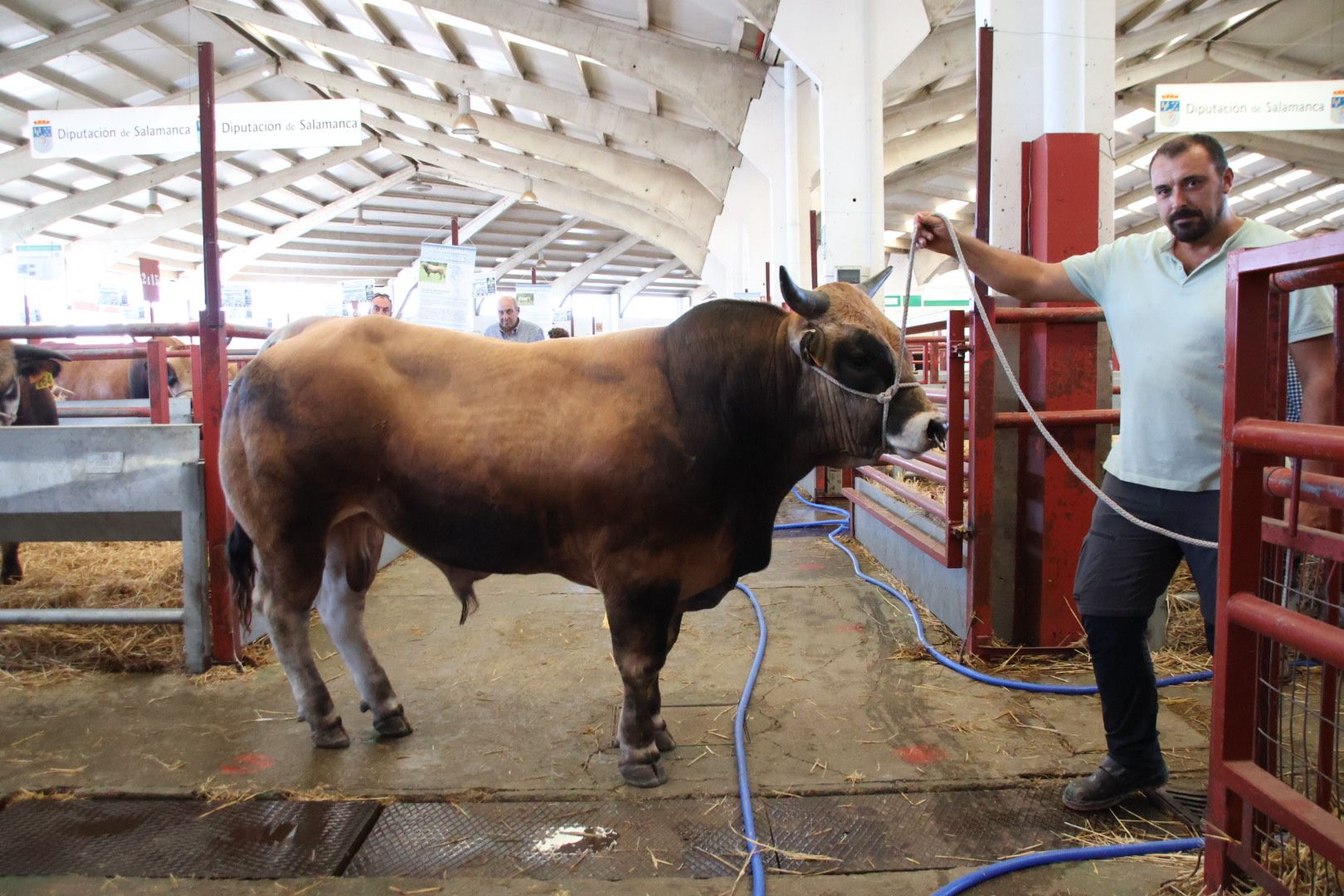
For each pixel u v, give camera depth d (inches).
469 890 80.6
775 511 103.7
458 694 126.3
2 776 102.3
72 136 297.4
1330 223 927.7
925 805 94.5
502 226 932.0
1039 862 82.7
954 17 372.5
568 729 114.3
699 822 91.7
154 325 136.1
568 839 89.0
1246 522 69.3
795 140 383.2
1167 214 81.5
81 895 80.0
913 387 92.9
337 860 84.9
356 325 104.7
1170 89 320.2
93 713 120.4
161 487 135.6
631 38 387.5
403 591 182.2
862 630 153.0
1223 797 71.9
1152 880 80.1
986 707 119.3
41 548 206.7
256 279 1018.1
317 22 495.2
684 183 613.3
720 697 124.0
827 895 79.1
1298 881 68.1
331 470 101.0
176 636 147.9
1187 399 84.1
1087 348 133.8
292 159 740.0
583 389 96.9
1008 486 139.9
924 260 858.1
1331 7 463.8
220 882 82.0
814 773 101.3
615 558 95.1
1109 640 90.7
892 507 192.9
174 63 556.7
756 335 97.0
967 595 137.8
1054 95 136.6
